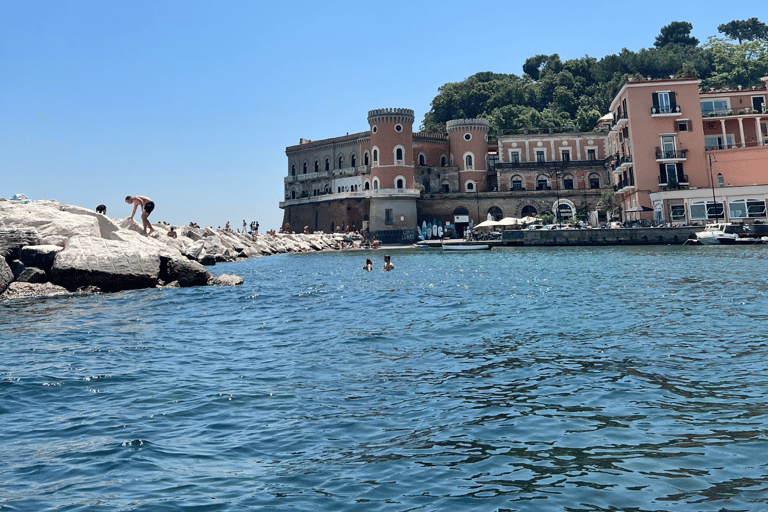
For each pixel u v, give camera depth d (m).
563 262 40.41
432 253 60.09
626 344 13.86
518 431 8.35
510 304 21.27
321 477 7.06
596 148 94.94
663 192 64.31
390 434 8.41
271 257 61.69
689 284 25.09
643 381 10.65
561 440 7.96
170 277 29.69
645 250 51.62
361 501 6.43
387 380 11.34
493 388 10.55
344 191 98.62
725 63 125.88
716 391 9.89
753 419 8.48
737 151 67.06
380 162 91.12
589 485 6.63
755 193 61.41
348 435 8.41
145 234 36.50
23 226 29.16
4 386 11.27
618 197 80.75
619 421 8.62
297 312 20.89
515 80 134.12
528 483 6.73
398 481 6.90
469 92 123.06
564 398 9.80
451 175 97.25
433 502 6.36
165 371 12.40
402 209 89.69
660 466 7.05
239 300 24.30
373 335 16.05
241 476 7.13
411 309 20.86
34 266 27.00
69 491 6.77
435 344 14.70
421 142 97.00
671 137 68.75
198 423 9.07
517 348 13.89
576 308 19.75
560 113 118.81
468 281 29.89
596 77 124.25
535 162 94.31
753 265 32.94
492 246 67.06
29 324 18.67
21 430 8.86
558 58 139.62
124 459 7.68
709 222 62.69
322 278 34.09
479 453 7.63
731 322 16.09
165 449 8.02
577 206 89.00
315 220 100.06
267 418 9.23
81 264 26.72
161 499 6.54
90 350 14.67
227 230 64.12
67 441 8.38
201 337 16.38
